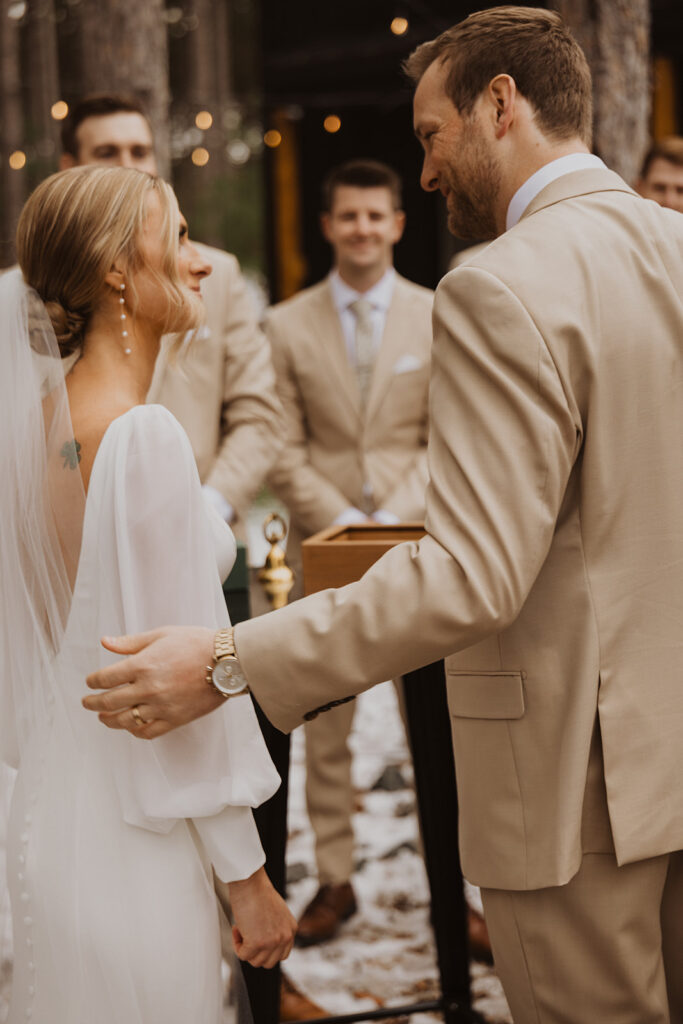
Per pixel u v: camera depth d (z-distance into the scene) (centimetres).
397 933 321
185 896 161
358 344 360
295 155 881
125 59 530
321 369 356
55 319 170
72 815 161
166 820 160
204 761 160
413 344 357
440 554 154
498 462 154
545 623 165
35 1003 161
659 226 172
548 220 168
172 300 174
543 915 167
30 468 163
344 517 345
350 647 155
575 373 158
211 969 163
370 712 521
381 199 355
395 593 154
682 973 180
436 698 256
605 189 174
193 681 156
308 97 647
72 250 168
